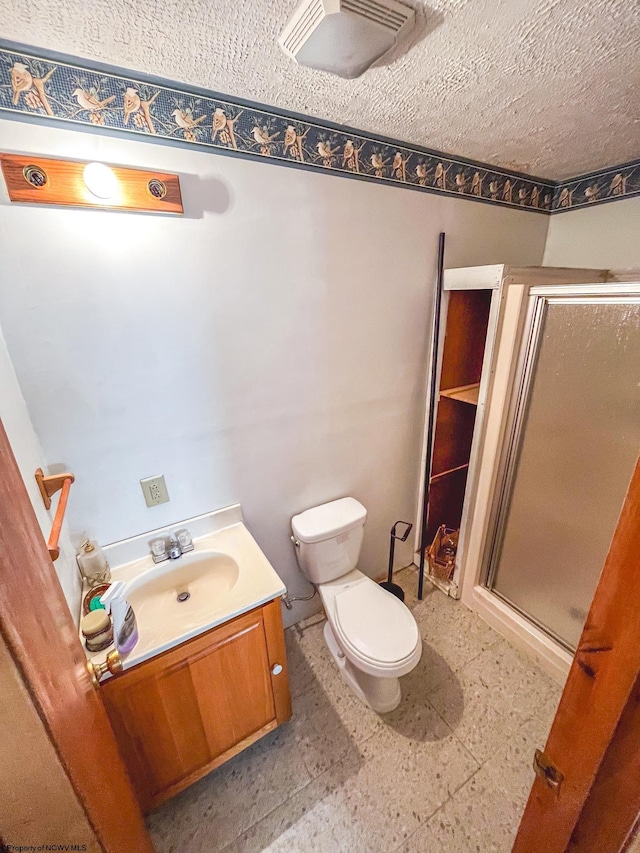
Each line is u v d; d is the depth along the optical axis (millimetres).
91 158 953
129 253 1060
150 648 979
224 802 1229
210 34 806
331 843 1122
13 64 836
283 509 1640
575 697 402
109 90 932
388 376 1739
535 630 1650
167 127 1018
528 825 513
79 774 492
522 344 1473
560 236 2002
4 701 371
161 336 1172
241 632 1141
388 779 1265
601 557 1369
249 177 1167
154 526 1349
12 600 388
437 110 1169
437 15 771
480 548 1798
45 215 940
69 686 546
